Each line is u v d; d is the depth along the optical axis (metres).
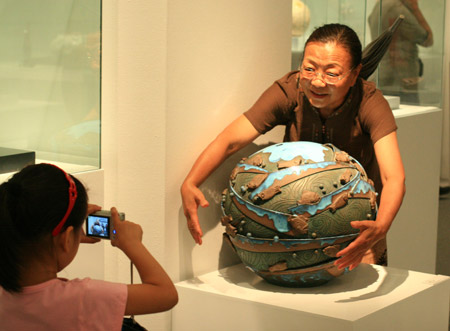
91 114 2.31
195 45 2.37
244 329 2.23
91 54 2.29
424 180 3.73
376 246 2.60
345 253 2.05
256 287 2.33
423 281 2.37
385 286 2.31
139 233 1.62
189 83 2.37
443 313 2.43
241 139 2.42
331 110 2.39
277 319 2.15
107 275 2.46
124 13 2.31
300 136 2.47
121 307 1.46
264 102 2.44
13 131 2.16
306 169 2.13
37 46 2.18
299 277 2.20
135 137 2.36
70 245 1.47
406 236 3.62
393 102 3.77
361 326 2.04
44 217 1.40
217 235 2.54
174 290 1.55
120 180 2.39
